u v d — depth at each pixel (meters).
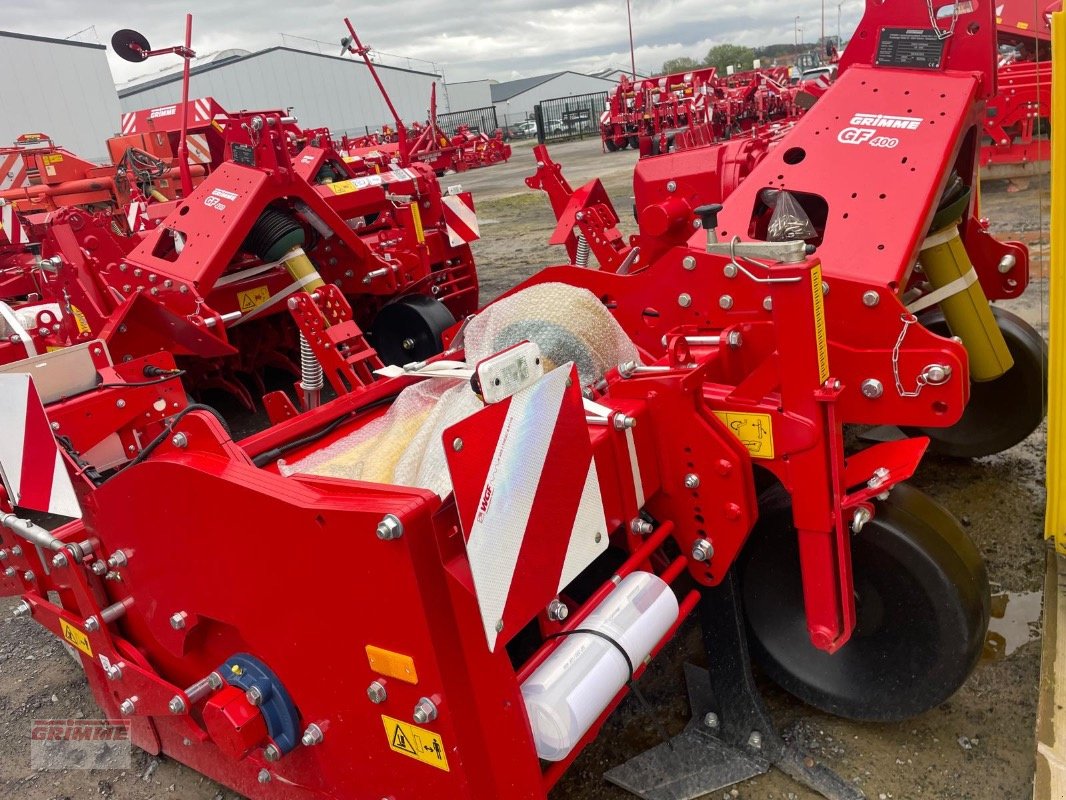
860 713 2.15
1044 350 3.21
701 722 2.22
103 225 4.09
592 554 1.52
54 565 2.21
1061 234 2.42
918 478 3.50
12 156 9.68
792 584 2.16
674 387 1.92
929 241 2.69
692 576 2.11
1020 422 3.31
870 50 2.59
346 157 7.16
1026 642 2.49
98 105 28.11
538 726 1.55
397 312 5.29
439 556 1.39
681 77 19.17
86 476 2.02
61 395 2.62
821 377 1.76
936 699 2.04
